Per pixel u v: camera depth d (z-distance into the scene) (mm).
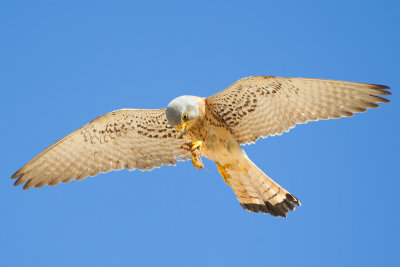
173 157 14305
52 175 14242
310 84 12422
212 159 13406
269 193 13219
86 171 14398
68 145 14023
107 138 14148
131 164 14469
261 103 13023
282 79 12336
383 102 12359
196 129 13125
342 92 12445
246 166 13172
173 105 12578
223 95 12820
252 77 12289
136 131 14070
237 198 13672
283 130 13266
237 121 13336
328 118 12883
